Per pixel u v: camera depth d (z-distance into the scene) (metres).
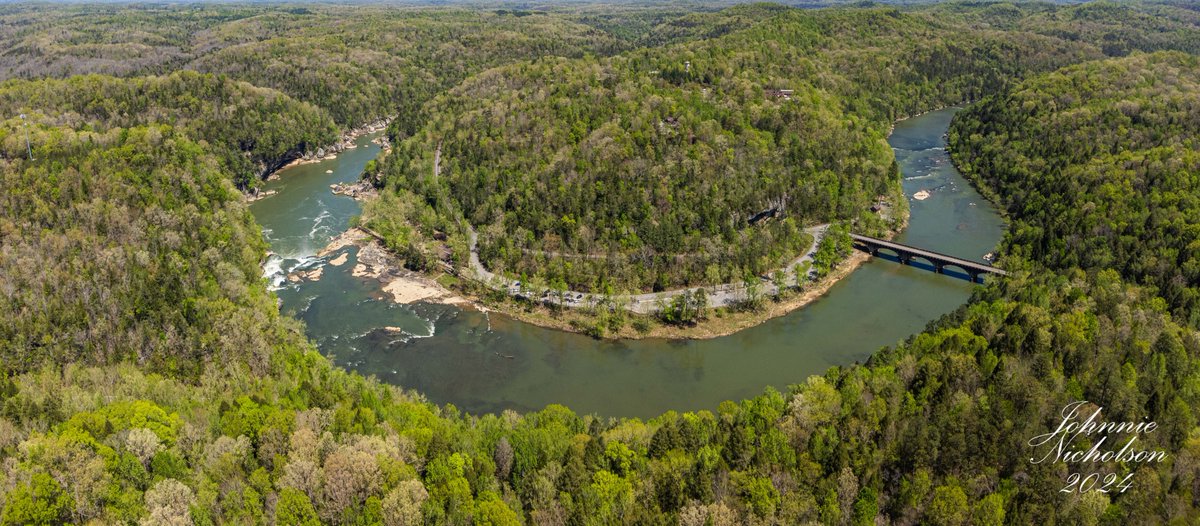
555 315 173.75
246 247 193.62
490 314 175.75
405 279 193.38
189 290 161.88
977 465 97.44
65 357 137.38
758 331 168.75
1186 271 154.25
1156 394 107.31
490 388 146.38
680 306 169.50
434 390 145.62
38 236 180.75
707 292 182.38
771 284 187.50
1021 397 107.69
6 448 97.50
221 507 92.25
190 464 102.00
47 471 92.12
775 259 194.88
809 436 106.00
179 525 84.69
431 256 197.12
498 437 106.19
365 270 199.12
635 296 179.50
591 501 92.38
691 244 192.88
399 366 153.75
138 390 120.12
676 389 146.38
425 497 91.69
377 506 89.12
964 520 89.94
